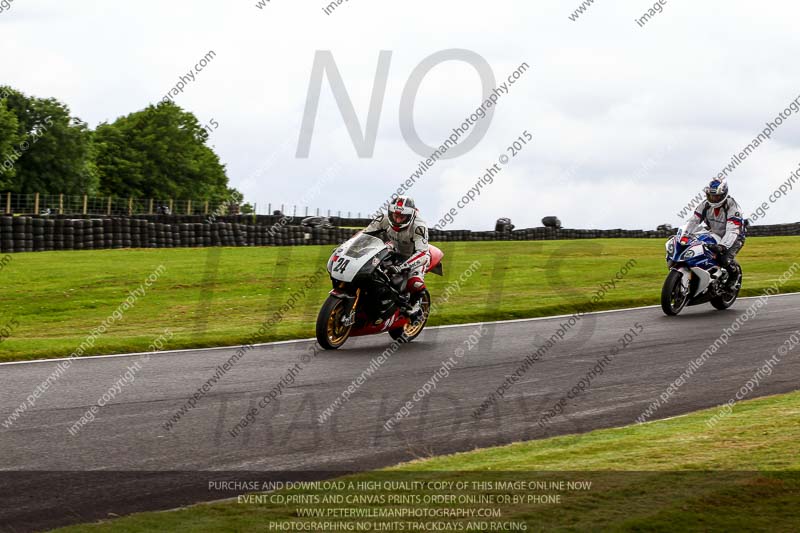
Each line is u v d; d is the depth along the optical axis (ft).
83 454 70.69
